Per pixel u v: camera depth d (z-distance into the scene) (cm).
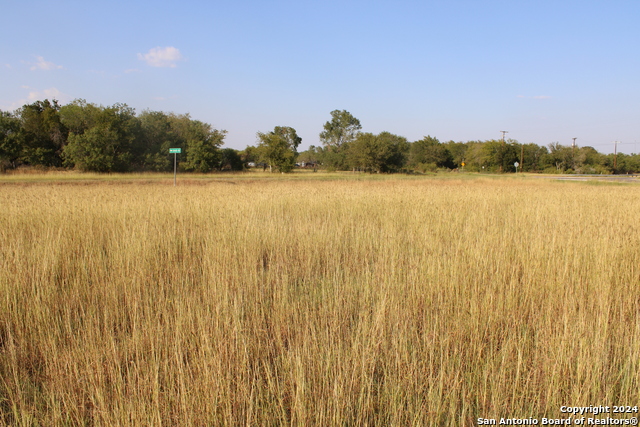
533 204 1109
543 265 494
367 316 362
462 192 1545
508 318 363
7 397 275
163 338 329
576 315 376
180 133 5019
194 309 379
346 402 257
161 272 504
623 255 520
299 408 241
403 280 469
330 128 10269
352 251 636
